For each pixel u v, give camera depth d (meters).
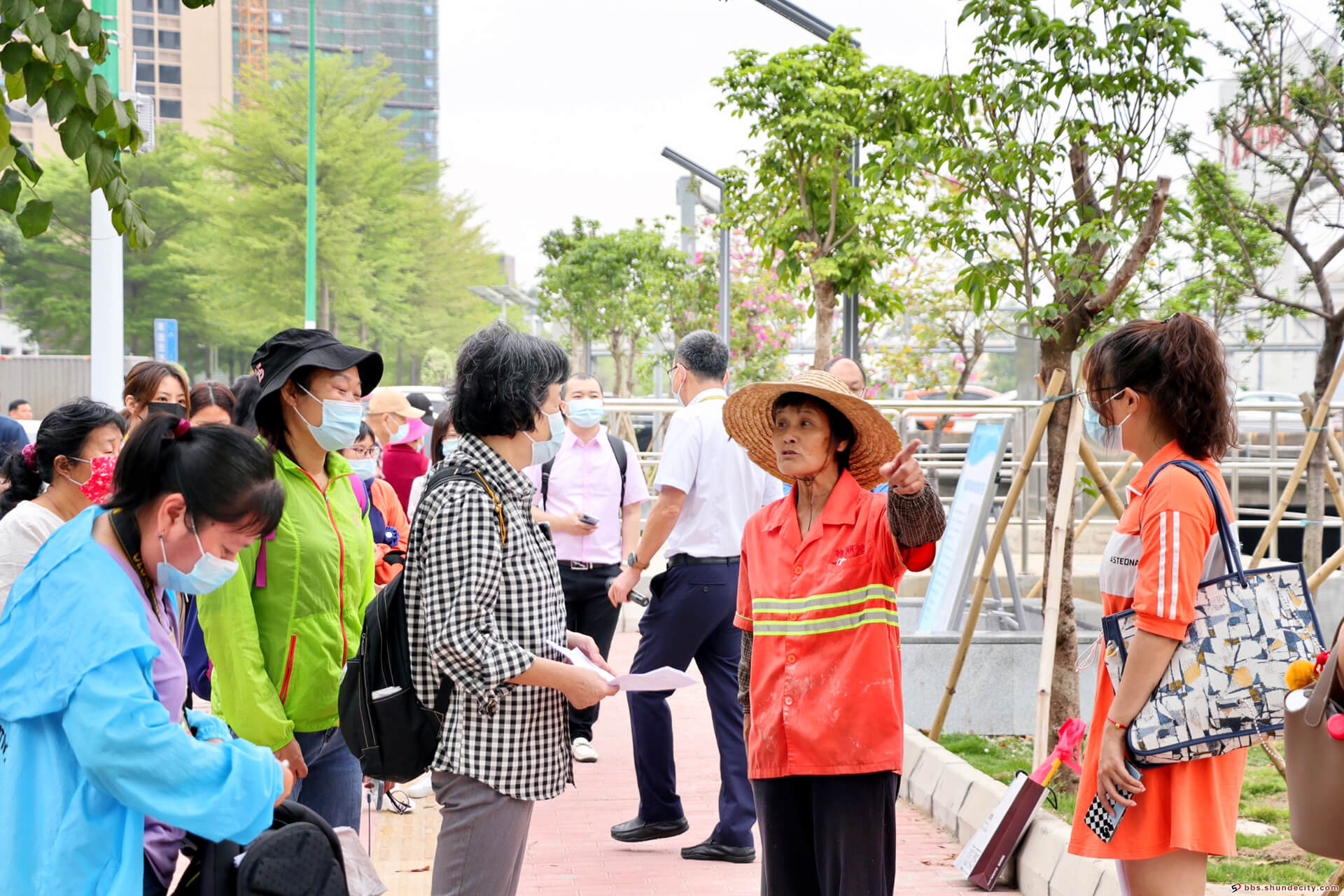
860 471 3.43
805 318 18.27
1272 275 9.96
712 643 5.29
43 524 3.98
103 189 3.12
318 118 56.03
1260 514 11.12
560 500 6.86
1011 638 6.94
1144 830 3.03
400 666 3.12
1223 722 2.92
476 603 2.97
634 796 6.32
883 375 20.67
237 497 2.37
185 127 94.31
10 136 3.07
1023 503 9.73
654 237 33.69
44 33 2.84
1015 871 4.73
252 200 54.06
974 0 5.79
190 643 4.36
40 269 49.69
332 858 2.52
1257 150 8.70
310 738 3.54
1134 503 3.20
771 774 3.36
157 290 53.41
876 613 3.27
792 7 10.80
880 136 7.48
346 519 3.67
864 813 3.24
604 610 6.90
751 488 5.29
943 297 18.59
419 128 143.75
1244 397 16.52
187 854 2.62
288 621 3.44
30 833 2.26
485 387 3.08
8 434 7.83
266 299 54.62
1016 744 6.78
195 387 5.72
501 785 3.04
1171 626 2.94
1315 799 2.69
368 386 3.83
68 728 2.22
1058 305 5.72
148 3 93.00
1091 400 3.30
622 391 35.22
